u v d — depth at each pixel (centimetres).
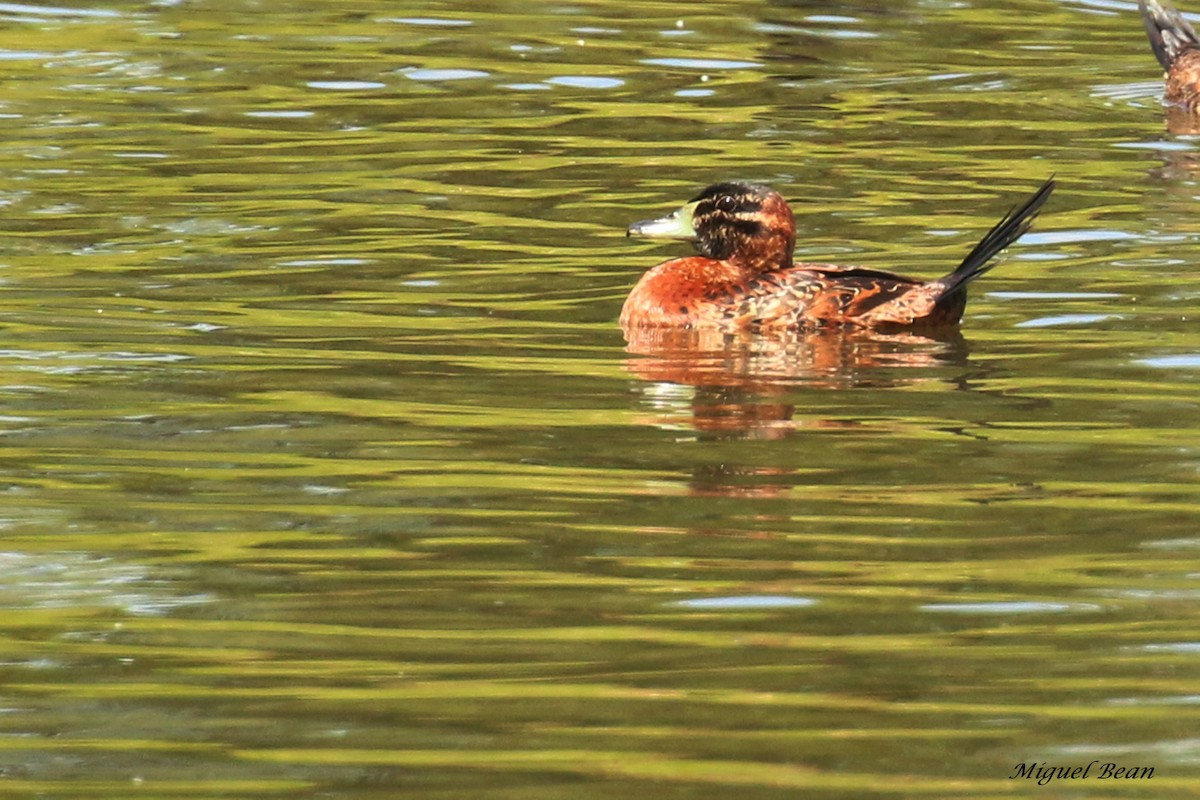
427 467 1276
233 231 1973
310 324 1650
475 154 2319
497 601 1057
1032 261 1847
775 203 1708
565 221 2030
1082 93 2655
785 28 3048
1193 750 880
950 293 1623
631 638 1009
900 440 1329
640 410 1403
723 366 1524
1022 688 944
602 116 2511
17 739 902
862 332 1622
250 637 1015
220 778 862
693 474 1259
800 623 1023
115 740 900
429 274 1825
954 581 1080
